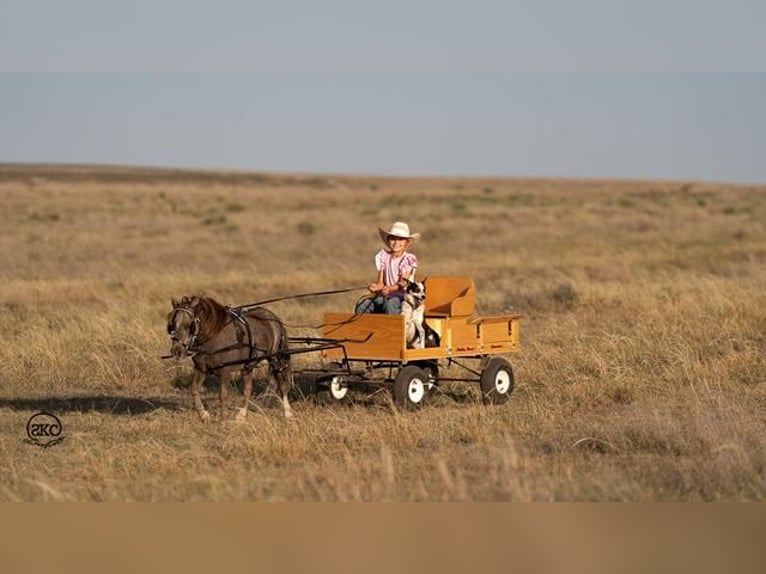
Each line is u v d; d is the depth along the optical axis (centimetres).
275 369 1805
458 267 4416
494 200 10825
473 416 1752
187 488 1330
